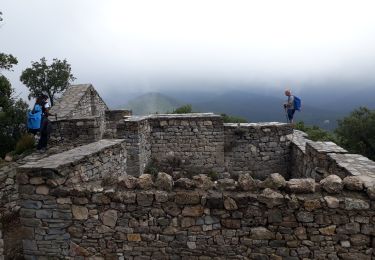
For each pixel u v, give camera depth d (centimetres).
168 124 1177
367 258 473
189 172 1174
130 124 1023
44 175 515
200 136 1177
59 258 540
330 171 704
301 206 475
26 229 539
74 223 527
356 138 3500
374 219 463
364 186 483
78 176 560
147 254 521
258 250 494
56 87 2323
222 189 507
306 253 484
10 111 1838
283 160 1173
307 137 1207
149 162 1169
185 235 506
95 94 1540
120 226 518
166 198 501
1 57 1588
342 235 473
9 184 794
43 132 985
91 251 531
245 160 1182
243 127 1165
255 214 487
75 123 1074
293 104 1271
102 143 697
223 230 497
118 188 523
